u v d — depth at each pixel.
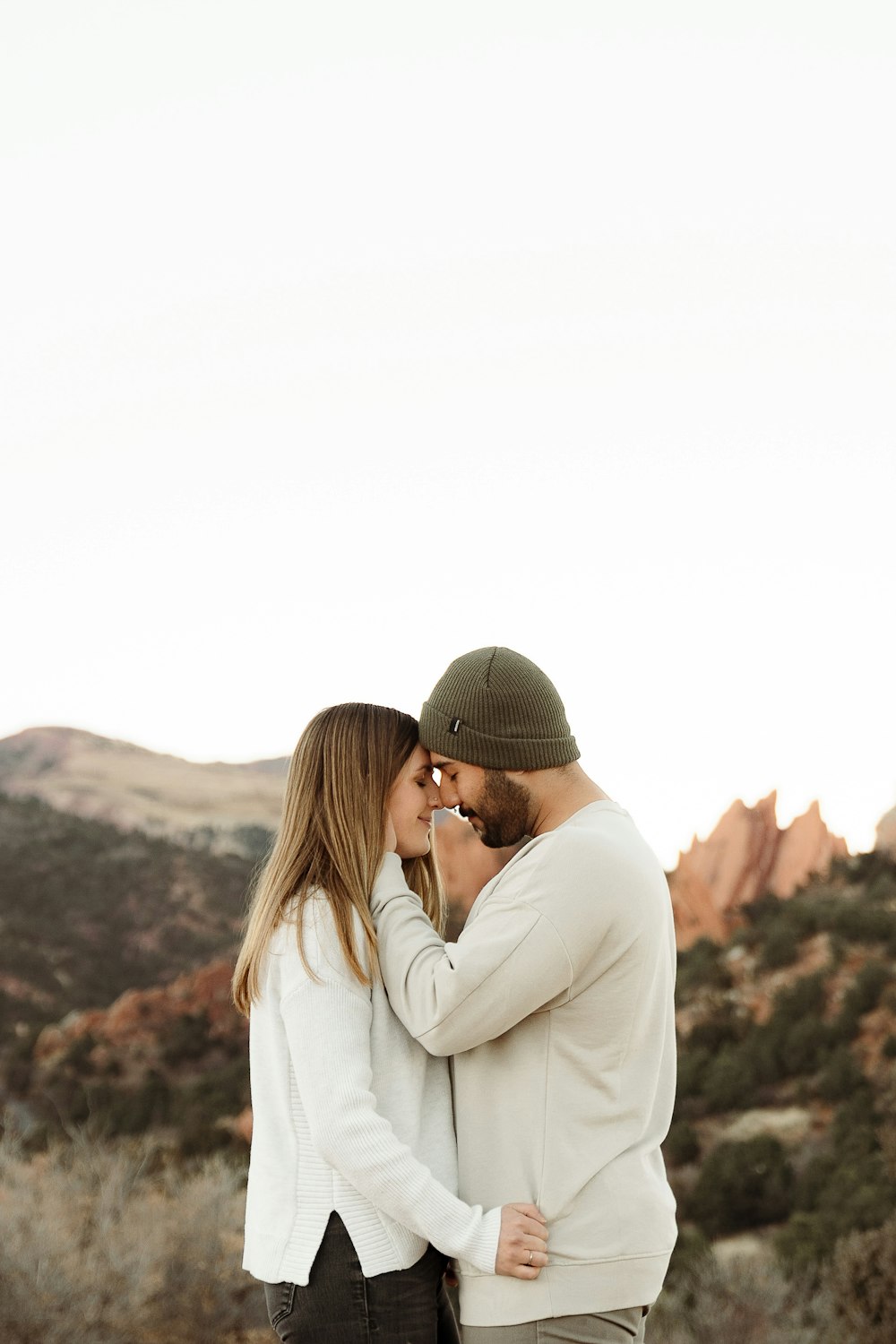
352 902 2.49
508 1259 2.27
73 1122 16.39
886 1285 9.26
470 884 21.09
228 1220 9.55
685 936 22.83
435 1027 2.35
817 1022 16.81
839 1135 14.02
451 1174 2.44
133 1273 8.38
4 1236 8.41
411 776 2.71
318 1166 2.41
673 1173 14.57
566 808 2.63
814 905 21.12
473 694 2.59
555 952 2.33
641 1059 2.46
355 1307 2.33
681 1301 10.00
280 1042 2.50
